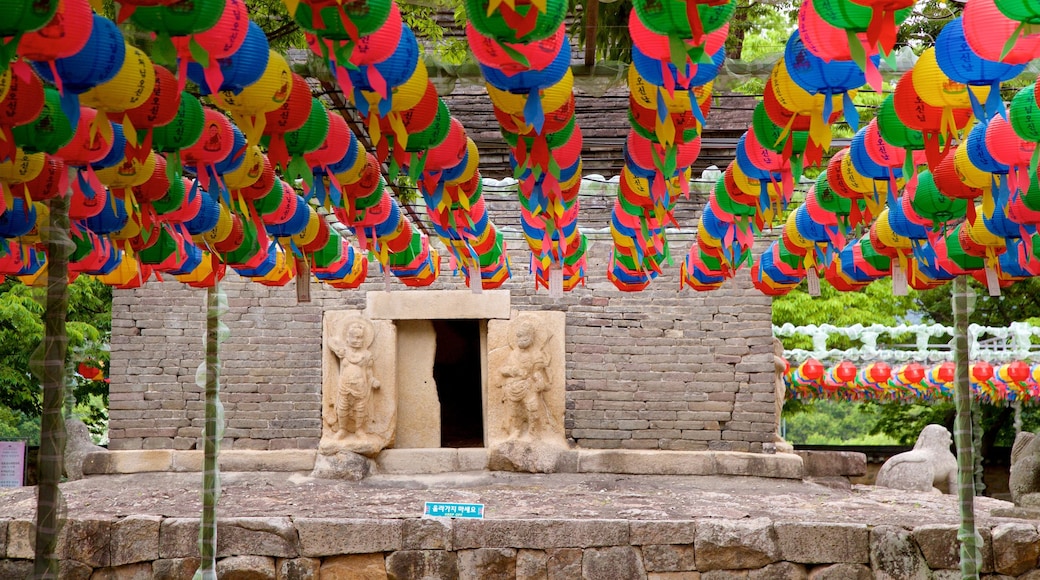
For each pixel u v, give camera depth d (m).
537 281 9.02
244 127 3.98
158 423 12.12
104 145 4.18
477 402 17.80
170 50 3.26
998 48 3.32
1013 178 4.62
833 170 5.53
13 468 15.73
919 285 7.82
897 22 3.21
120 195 5.06
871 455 22.59
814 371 17.61
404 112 4.20
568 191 5.71
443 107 4.45
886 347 19.95
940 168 4.94
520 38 3.32
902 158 4.67
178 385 12.18
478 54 3.54
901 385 17.31
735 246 7.48
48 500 5.09
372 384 11.97
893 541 8.72
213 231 6.39
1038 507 10.91
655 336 12.30
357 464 11.74
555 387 12.17
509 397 11.98
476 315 12.20
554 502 10.13
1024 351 17.02
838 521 9.04
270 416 12.15
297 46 6.52
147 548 8.72
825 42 3.40
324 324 12.24
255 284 12.32
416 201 10.22
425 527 8.86
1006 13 3.17
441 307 12.22
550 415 12.14
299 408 12.16
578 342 12.27
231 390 12.18
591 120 8.51
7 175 4.40
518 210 12.30
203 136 4.36
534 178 4.83
